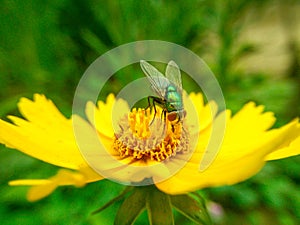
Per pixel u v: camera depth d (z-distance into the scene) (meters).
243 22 0.24
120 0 0.22
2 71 0.21
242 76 0.23
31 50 0.22
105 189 0.18
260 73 0.24
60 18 0.22
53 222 0.18
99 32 0.23
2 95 0.21
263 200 0.19
